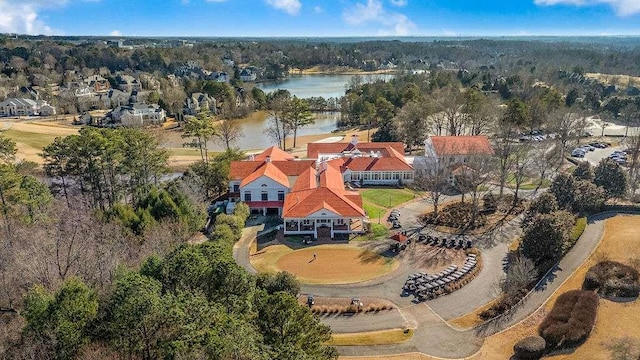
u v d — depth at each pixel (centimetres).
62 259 4978
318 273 6288
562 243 6144
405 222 7919
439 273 6156
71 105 19250
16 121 17050
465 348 4731
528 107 13412
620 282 5509
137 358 3316
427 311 5412
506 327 5034
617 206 8019
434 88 17238
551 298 5512
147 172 8431
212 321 3175
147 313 3231
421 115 13012
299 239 7300
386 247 7012
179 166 11675
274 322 3544
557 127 12019
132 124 15675
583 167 8806
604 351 4509
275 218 8100
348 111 17350
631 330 4834
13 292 4472
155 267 4078
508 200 8756
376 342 4831
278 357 3052
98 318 3553
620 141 13088
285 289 5225
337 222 7481
